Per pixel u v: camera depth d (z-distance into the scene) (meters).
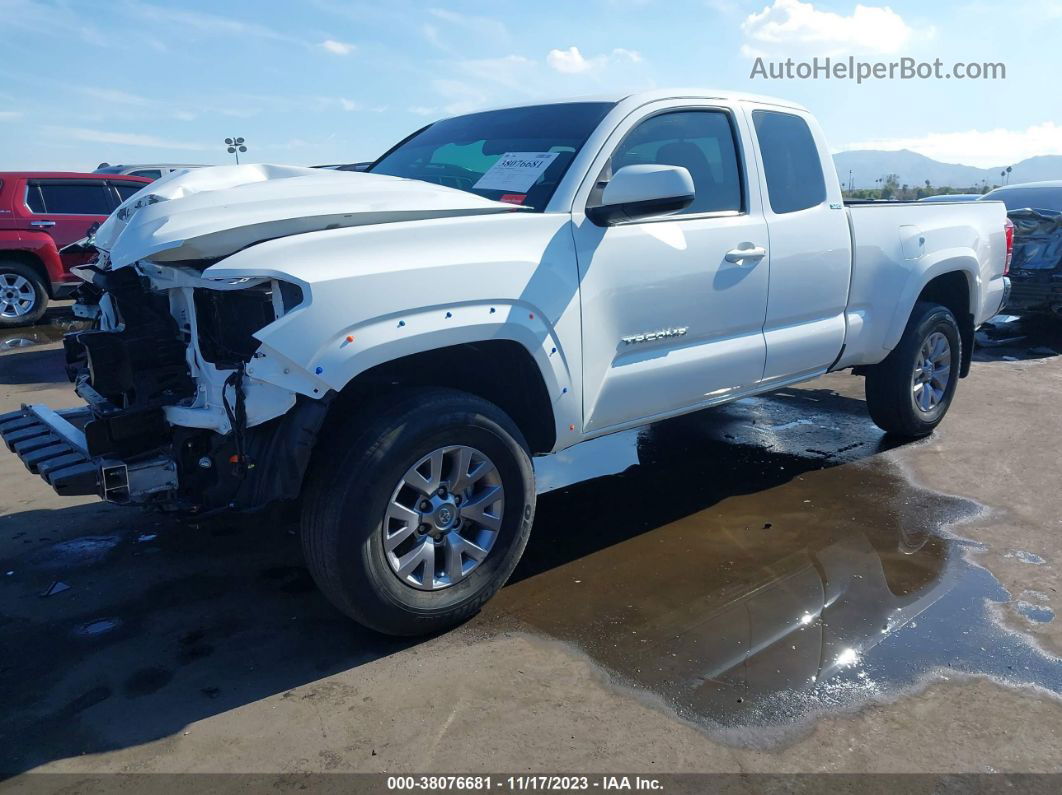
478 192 3.73
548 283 3.26
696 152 3.99
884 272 4.86
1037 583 3.55
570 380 3.40
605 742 2.55
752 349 4.17
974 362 8.05
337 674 2.93
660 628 3.21
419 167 4.18
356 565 2.86
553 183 3.52
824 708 2.71
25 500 4.61
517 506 3.29
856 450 5.37
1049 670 2.92
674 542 4.00
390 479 2.88
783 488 4.70
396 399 2.99
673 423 6.04
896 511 4.35
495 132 4.08
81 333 3.33
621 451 5.38
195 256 2.76
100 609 3.42
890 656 3.00
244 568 3.79
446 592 3.12
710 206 3.99
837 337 4.64
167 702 2.79
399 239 2.92
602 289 3.47
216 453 2.87
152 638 3.19
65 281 10.69
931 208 5.26
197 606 3.44
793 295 4.33
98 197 10.99
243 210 2.86
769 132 4.35
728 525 4.20
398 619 3.01
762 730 2.60
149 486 2.89
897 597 3.43
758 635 3.14
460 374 3.40
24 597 3.52
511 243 3.19
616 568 3.73
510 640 3.14
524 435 3.60
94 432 2.86
